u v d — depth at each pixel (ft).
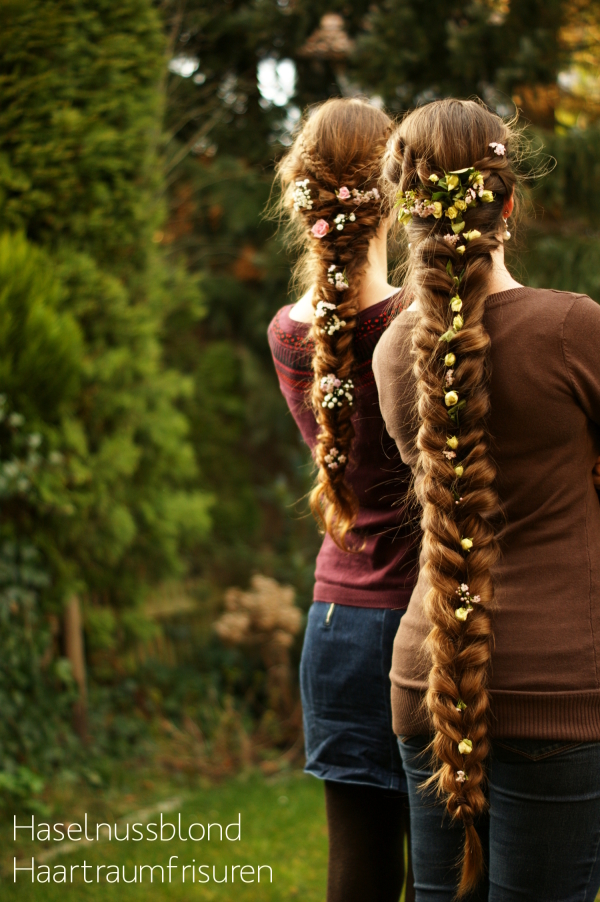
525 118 15.96
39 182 11.75
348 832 5.02
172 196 18.08
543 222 16.61
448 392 3.87
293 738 14.16
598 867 3.83
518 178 4.28
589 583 3.72
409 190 4.14
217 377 17.78
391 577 4.95
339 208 4.99
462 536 3.85
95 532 12.46
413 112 4.24
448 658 3.77
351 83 16.89
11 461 11.05
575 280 15.66
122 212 12.75
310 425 5.50
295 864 9.18
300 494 17.93
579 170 15.47
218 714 14.20
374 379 4.92
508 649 3.71
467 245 3.94
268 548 18.85
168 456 14.08
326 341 4.91
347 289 4.90
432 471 3.92
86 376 12.25
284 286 18.29
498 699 3.70
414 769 4.20
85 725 12.50
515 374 3.74
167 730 13.65
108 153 12.38
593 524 3.82
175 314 16.08
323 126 5.03
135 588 13.43
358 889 4.91
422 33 15.79
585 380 3.69
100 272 12.39
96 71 12.27
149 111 13.41
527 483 3.77
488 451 3.84
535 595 3.73
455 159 3.98
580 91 18.03
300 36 17.49
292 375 5.47
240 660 15.87
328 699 5.09
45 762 11.33
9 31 11.39
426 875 4.15
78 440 11.78
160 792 11.93
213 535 17.47
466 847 3.78
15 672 11.07
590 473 3.87
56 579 11.84
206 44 18.19
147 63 13.12
